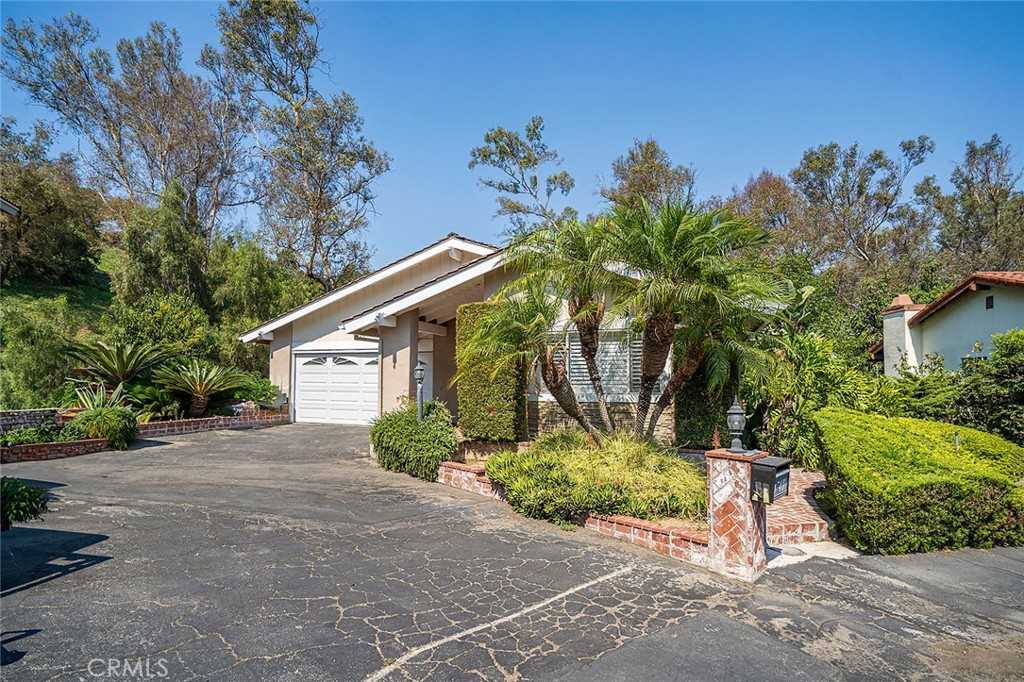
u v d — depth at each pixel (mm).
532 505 7844
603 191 31406
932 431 9422
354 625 4672
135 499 8656
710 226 8984
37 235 27062
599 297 9953
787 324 12547
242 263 25656
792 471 10852
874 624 5012
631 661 4246
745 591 5664
